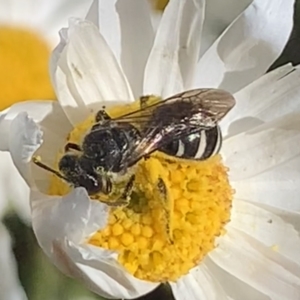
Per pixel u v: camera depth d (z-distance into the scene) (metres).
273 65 0.05
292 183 0.05
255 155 0.05
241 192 0.05
